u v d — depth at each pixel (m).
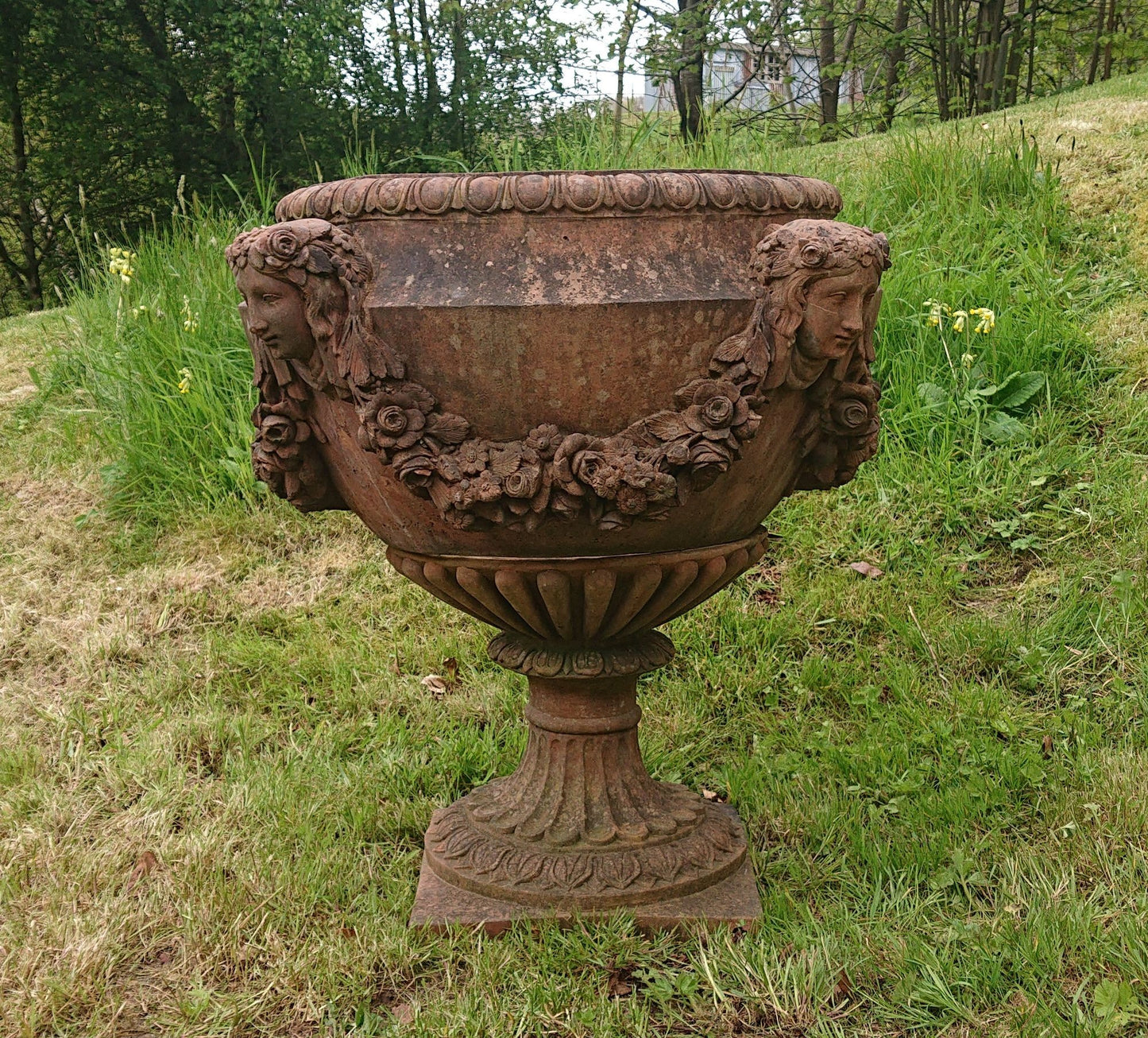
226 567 4.03
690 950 2.16
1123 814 2.47
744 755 2.95
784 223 1.98
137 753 3.04
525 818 2.39
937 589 3.56
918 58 14.71
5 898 2.44
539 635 2.22
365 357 1.83
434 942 2.20
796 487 2.28
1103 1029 1.86
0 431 5.16
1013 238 4.96
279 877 2.42
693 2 14.14
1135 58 14.34
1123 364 4.23
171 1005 2.09
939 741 2.88
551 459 1.87
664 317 1.80
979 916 2.24
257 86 12.90
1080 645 3.20
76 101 12.72
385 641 3.63
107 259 5.49
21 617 3.87
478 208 1.82
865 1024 1.97
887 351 4.42
